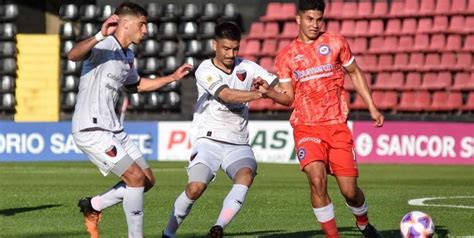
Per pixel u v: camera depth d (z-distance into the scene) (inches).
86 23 3380.9
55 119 3267.7
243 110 1058.7
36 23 3440.0
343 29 3299.7
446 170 2546.8
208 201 1644.9
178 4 3425.2
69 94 3275.1
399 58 3189.0
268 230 1239.5
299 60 1011.9
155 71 3309.5
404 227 1002.1
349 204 1057.5
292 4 3373.5
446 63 3147.1
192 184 1026.1
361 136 2802.7
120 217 1390.3
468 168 2623.0
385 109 3107.8
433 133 2775.6
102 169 993.5
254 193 1814.7
